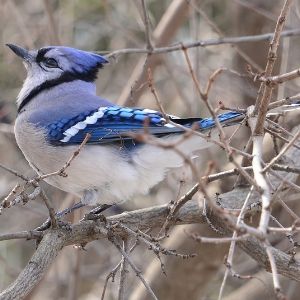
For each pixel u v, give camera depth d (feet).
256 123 26.78
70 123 32.48
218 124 23.98
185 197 29.17
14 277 46.37
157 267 41.55
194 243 39.52
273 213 40.47
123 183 31.81
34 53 35.47
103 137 31.60
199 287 41.14
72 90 34.63
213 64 50.26
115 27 47.21
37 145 32.81
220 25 51.52
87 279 48.42
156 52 36.52
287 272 28.99
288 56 42.78
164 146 20.77
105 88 51.29
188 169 32.48
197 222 31.24
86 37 51.85
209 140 24.67
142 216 30.86
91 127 32.07
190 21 49.52
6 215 48.78
